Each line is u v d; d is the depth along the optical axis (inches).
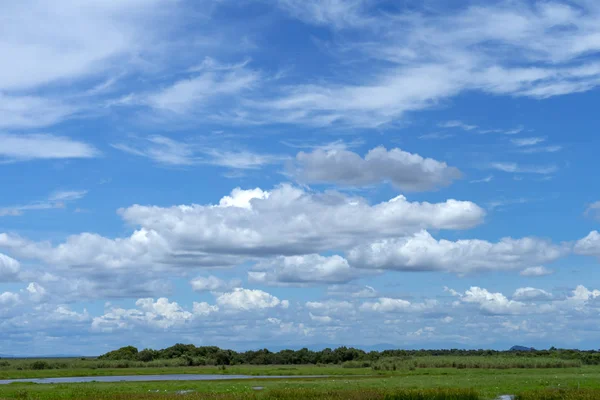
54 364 7352.4
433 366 6264.8
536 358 6702.8
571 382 3521.2
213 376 5187.0
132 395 2736.2
